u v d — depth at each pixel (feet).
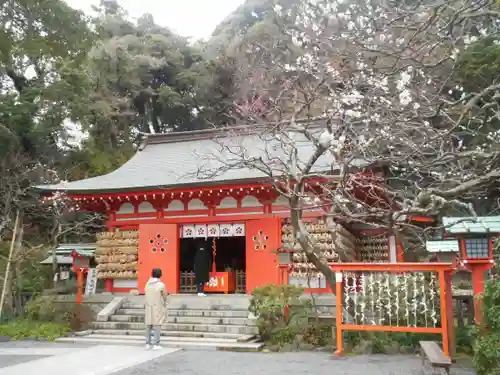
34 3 97.86
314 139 37.01
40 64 100.89
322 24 41.39
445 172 40.01
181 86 144.05
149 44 138.72
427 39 37.76
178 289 59.31
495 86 30.40
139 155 75.66
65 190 57.93
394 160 38.27
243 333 43.06
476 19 39.60
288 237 55.72
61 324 48.85
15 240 59.16
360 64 38.32
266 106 65.51
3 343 43.19
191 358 34.60
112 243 62.03
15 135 89.81
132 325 47.57
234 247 86.12
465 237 31.42
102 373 29.78
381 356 34.12
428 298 34.30
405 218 44.21
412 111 34.45
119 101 122.52
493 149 38.42
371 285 34.63
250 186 53.62
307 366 30.91
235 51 124.36
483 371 24.03
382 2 36.27
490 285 25.34
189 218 60.18
